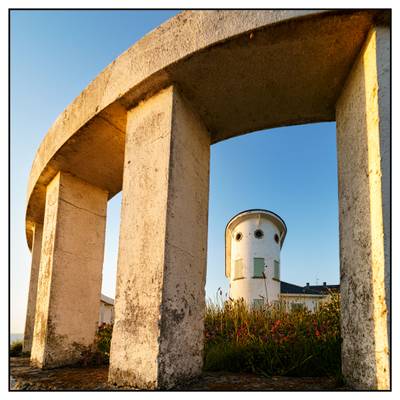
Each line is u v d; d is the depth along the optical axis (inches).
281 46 105.8
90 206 185.3
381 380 82.7
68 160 166.2
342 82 120.3
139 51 123.5
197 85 121.7
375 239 89.3
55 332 157.9
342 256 113.2
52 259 164.1
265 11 100.3
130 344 104.3
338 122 126.3
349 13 94.6
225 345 152.4
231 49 107.0
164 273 103.3
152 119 121.4
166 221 107.1
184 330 110.6
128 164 124.5
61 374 138.2
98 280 180.5
